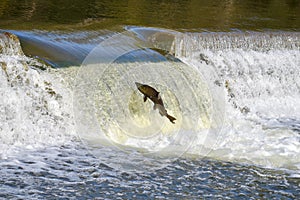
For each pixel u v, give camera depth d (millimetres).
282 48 27125
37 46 21203
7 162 15914
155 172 15750
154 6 34719
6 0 32750
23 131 17922
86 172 15531
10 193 14102
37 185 14625
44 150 17000
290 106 24797
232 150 18031
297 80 26344
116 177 15344
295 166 17234
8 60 18969
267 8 36906
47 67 19609
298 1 41156
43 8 30953
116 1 35812
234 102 23500
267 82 25484
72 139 17891
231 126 20375
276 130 20844
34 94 18688
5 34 19938
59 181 14922
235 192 15125
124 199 14203
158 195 14578
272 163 17344
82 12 30469
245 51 25984
